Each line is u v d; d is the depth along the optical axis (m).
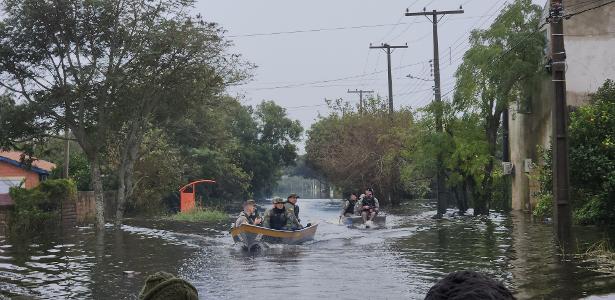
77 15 27.09
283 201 21.75
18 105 27.31
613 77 24.19
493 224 25.36
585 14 24.39
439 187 32.28
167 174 40.12
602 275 12.16
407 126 45.94
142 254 18.55
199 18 28.58
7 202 28.14
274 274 14.25
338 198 90.38
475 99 30.30
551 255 15.20
